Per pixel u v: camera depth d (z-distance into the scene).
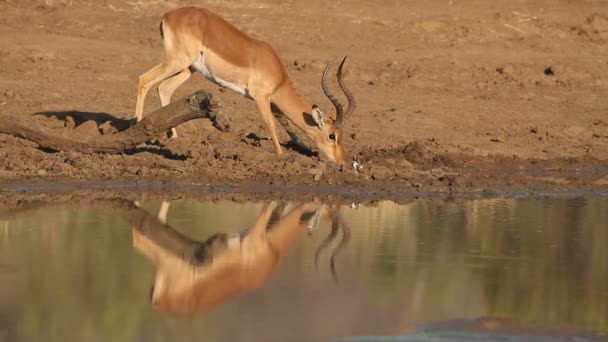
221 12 35.31
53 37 32.31
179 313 11.30
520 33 36.16
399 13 36.81
